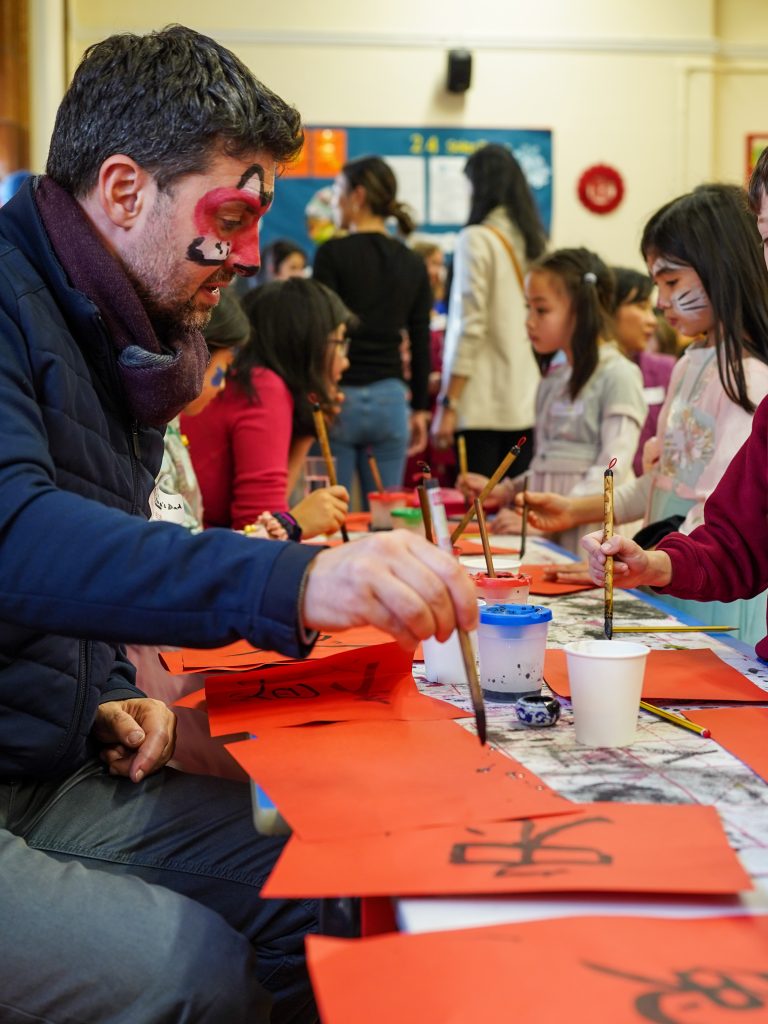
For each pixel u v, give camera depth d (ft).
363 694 3.77
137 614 2.83
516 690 3.67
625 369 8.70
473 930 2.10
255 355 8.11
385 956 2.01
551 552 7.12
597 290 8.71
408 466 14.92
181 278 3.79
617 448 8.45
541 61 17.84
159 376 3.87
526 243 12.44
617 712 3.17
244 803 4.07
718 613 6.19
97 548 2.86
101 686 3.97
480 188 12.46
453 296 12.76
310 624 2.79
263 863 3.86
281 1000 3.89
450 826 2.57
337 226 13.01
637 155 18.03
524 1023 1.81
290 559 2.81
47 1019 2.96
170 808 4.00
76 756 3.83
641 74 17.93
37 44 16.10
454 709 3.59
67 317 3.73
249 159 3.69
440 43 17.67
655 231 6.39
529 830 2.54
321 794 2.79
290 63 17.61
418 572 2.74
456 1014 1.84
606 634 4.21
